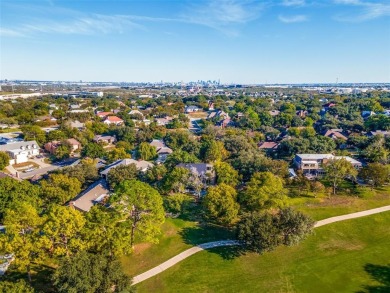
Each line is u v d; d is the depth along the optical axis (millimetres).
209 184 80812
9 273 45250
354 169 79688
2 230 56625
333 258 51781
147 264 50312
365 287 44719
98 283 36062
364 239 57312
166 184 72500
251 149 107750
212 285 45969
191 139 128500
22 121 178750
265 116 175250
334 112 191625
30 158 120000
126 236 48438
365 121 156750
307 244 55594
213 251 53812
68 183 71375
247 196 62594
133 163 85688
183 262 51000
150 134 141875
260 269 49375
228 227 61188
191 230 60000
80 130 151500
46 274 45094
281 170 79812
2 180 62469
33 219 42469
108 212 51969
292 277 47312
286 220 53281
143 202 52125
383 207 68000
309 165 92875
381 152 96375
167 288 45312
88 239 44750
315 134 139125
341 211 66562
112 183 75938
